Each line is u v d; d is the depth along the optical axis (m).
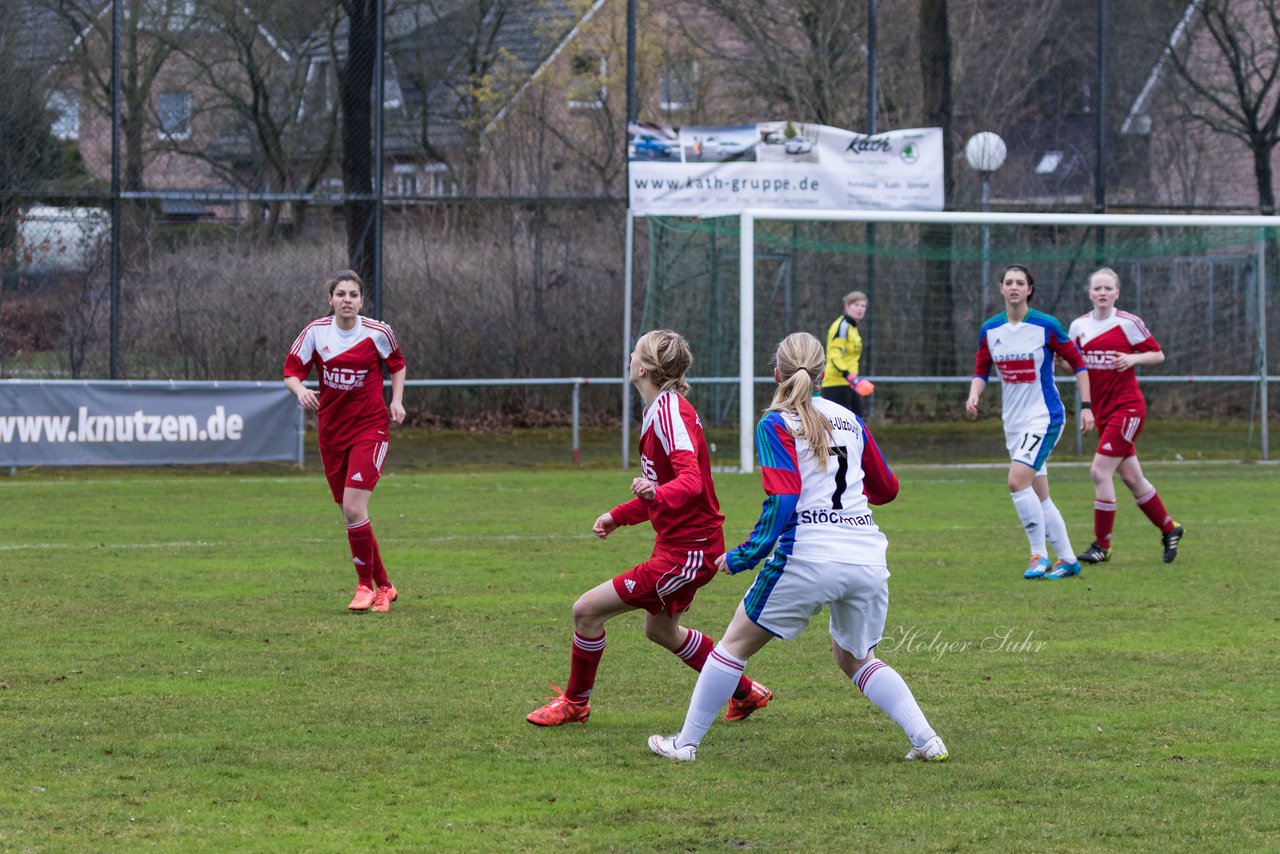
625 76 56.12
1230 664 19.89
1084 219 49.41
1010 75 57.34
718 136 51.12
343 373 23.80
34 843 12.19
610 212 57.69
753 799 13.66
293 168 52.81
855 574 14.38
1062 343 27.67
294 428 46.06
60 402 44.00
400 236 56.72
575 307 58.38
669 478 15.94
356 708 17.14
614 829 12.75
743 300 47.56
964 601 24.98
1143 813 13.27
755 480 45.03
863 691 15.20
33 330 50.38
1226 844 12.40
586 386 59.31
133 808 13.23
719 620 23.09
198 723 16.31
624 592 15.93
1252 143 58.88
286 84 52.25
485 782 14.20
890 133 52.56
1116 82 57.84
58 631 21.59
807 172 51.91
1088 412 28.12
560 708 16.52
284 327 53.69
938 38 56.75
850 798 13.70
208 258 52.78
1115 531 34.66
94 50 50.00
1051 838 12.54
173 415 45.00
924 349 58.06
